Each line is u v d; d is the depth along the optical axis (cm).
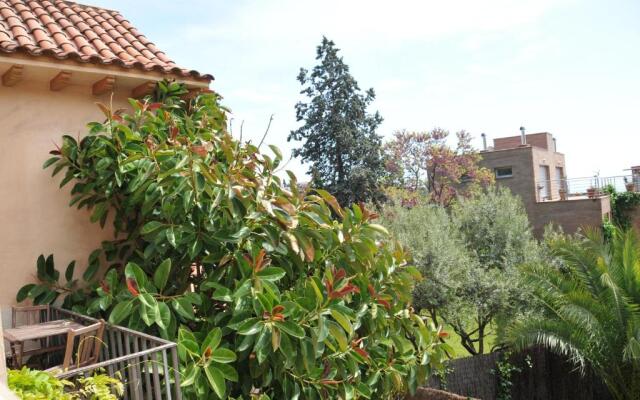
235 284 523
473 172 3086
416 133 3216
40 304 562
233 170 541
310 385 551
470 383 1137
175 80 664
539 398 1250
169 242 520
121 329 438
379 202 2680
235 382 530
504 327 1205
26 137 596
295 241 550
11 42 552
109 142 556
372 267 643
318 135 3016
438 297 1184
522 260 1327
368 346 639
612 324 1142
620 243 1252
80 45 648
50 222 603
